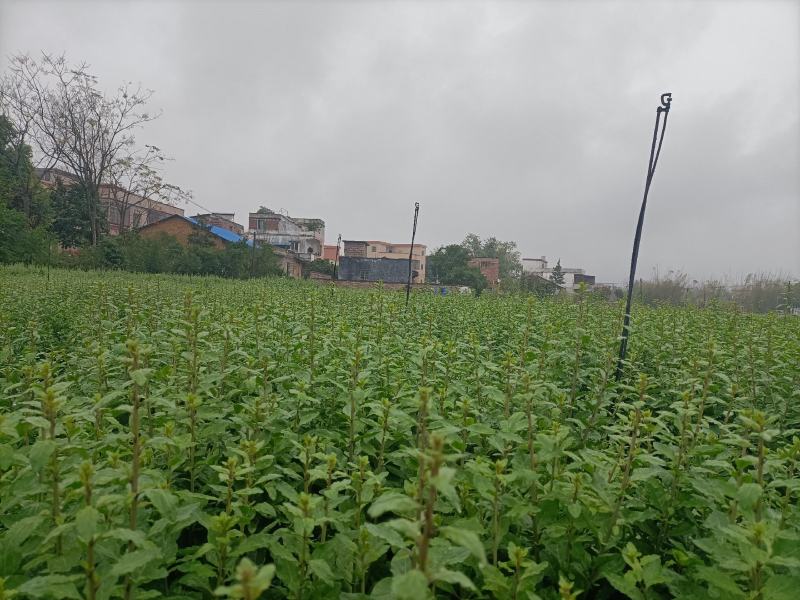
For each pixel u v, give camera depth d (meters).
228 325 4.79
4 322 6.44
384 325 6.85
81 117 39.94
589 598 2.87
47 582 1.85
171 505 2.12
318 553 2.49
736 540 2.39
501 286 22.97
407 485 2.68
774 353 5.82
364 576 2.54
